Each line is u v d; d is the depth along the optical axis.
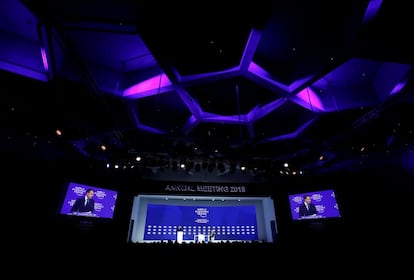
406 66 5.43
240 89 7.18
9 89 5.95
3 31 5.11
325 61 5.14
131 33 4.68
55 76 5.29
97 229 8.87
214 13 4.57
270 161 8.50
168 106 8.23
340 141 9.55
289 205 9.78
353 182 8.97
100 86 6.27
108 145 8.17
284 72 6.48
